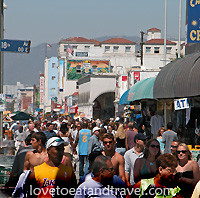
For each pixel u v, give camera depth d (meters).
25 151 19.94
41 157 19.31
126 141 39.78
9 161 25.02
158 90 46.22
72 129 53.28
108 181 14.14
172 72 43.44
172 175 15.05
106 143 20.50
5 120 96.00
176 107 46.19
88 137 37.75
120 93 121.12
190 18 41.88
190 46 53.56
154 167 19.12
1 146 36.22
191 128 46.09
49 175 15.59
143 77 97.06
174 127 55.34
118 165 20.56
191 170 18.06
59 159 15.77
